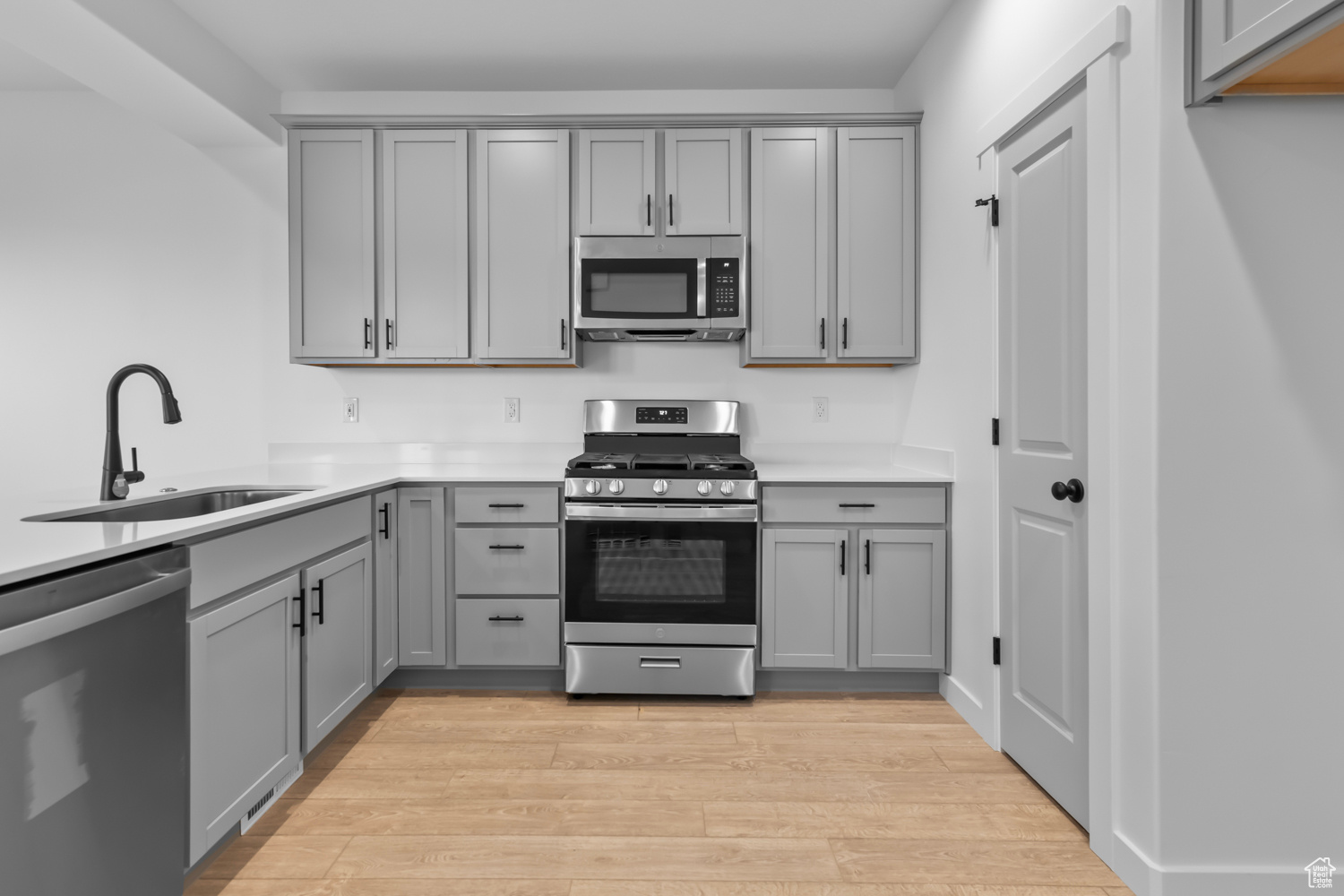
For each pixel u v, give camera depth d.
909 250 2.93
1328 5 1.15
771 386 3.26
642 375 3.26
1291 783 1.51
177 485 2.32
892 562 2.68
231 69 2.83
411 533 2.71
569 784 2.04
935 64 2.74
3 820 1.03
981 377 2.34
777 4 2.56
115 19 2.22
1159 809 1.51
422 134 2.92
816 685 2.79
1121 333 1.61
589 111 3.23
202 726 1.51
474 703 2.64
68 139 3.16
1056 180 1.88
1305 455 1.50
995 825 1.84
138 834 1.30
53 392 3.17
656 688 2.67
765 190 2.93
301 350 2.95
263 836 1.77
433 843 1.75
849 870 1.65
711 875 1.63
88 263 3.17
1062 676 1.87
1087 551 1.75
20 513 1.62
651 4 2.56
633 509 2.66
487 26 2.68
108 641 1.22
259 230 3.18
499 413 3.26
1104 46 1.61
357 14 2.59
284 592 1.86
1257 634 1.51
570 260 2.95
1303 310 1.49
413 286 2.94
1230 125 1.48
